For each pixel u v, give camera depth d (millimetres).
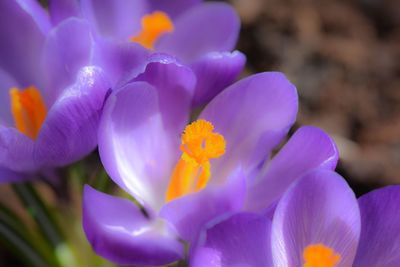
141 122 350
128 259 335
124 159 350
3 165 358
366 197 337
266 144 351
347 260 334
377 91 537
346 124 514
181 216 334
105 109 332
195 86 354
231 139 354
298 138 345
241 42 545
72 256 401
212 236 320
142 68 335
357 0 584
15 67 373
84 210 331
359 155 498
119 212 344
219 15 389
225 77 355
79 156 354
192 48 392
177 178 353
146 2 395
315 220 333
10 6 365
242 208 348
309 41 551
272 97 348
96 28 384
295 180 328
